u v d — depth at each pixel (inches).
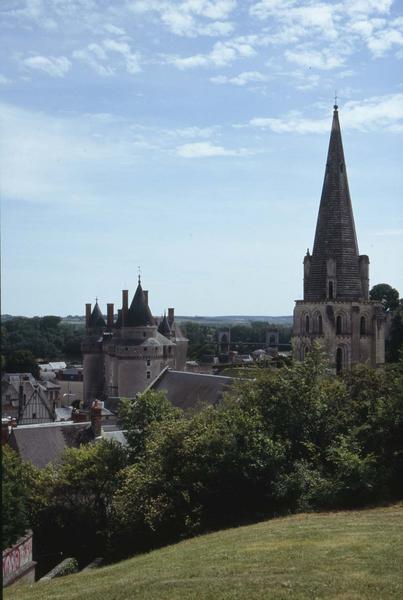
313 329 2696.9
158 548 1469.0
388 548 993.5
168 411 2170.3
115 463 1978.3
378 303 2748.5
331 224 2699.3
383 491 1514.5
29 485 1915.6
